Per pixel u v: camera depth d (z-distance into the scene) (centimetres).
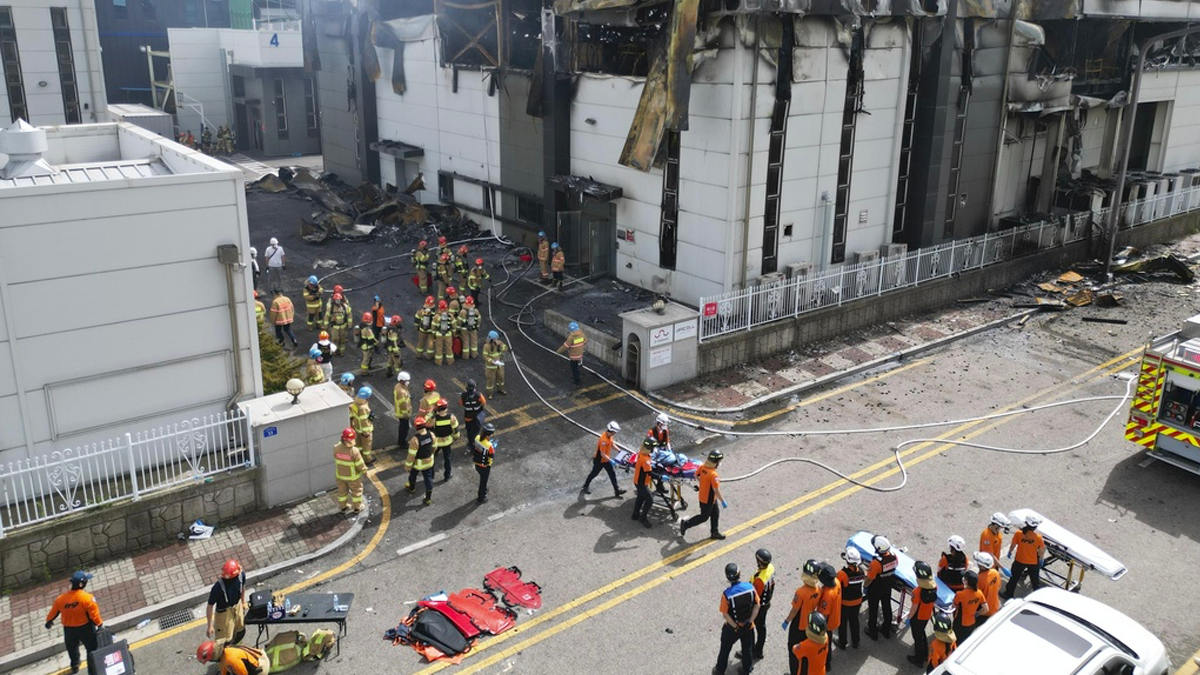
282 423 1575
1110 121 3494
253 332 1647
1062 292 2861
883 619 1296
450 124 3475
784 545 1510
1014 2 2683
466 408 1812
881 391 2156
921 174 2680
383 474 1748
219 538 1506
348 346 2434
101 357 1498
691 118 2333
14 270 1386
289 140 5497
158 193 1489
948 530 1558
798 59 2258
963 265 2812
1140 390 1738
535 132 2992
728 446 1877
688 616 1330
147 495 1473
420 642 1264
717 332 2239
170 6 6088
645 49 2491
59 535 1387
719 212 2316
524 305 2667
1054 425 1975
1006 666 1070
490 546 1507
